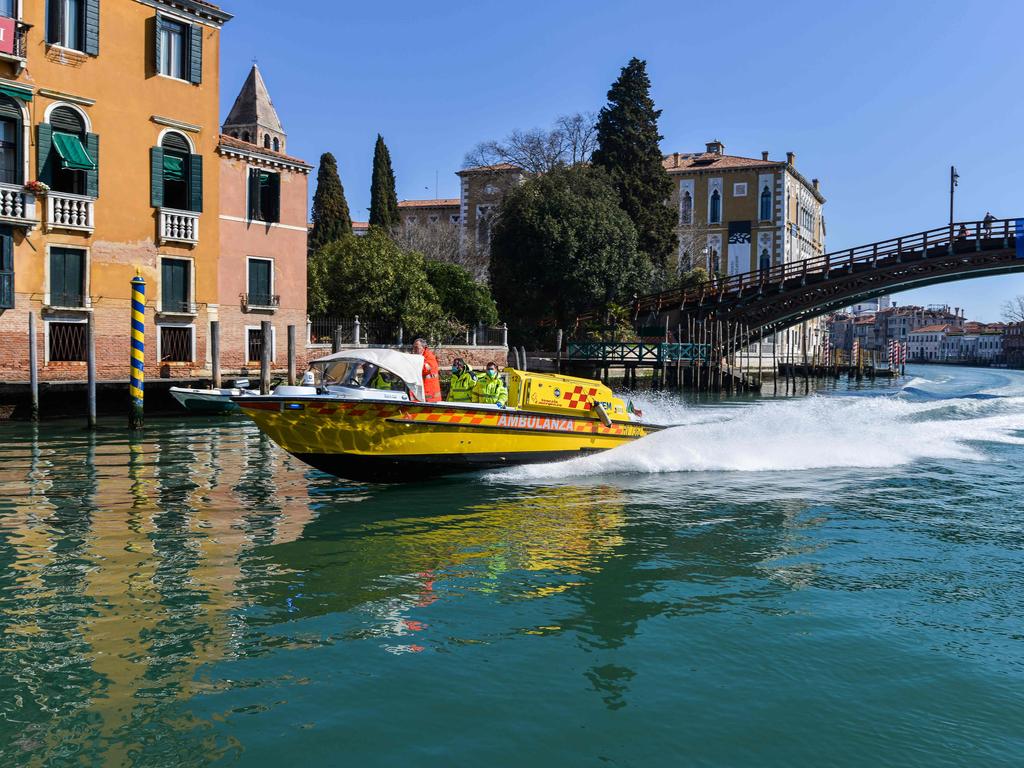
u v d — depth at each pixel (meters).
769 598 6.17
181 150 24.28
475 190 63.25
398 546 7.62
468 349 34.16
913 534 8.24
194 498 9.83
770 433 14.91
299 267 28.25
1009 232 35.41
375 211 56.91
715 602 6.07
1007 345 130.25
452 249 51.56
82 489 10.35
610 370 42.03
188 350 24.62
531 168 52.09
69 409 21.11
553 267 40.53
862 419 17.27
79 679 4.66
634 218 47.34
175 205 24.53
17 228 20.75
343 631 5.43
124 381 21.00
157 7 23.44
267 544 7.65
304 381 16.53
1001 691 4.60
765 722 4.23
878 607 5.98
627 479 11.46
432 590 6.32
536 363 39.19
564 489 10.69
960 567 7.04
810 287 40.66
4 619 5.59
